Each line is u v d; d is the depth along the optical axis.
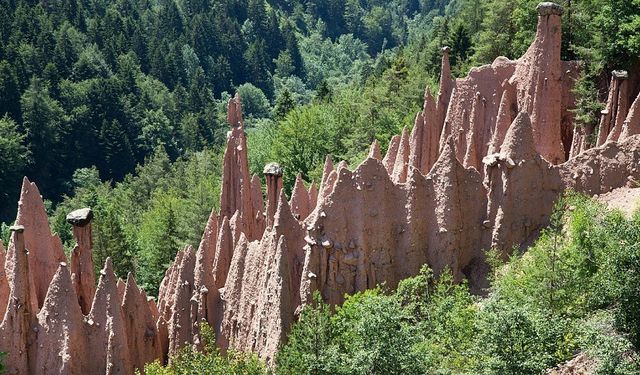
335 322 38.00
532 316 31.11
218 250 51.06
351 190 45.03
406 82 100.81
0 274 45.28
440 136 55.47
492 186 46.12
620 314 31.06
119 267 81.12
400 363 32.78
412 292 40.78
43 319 43.50
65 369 42.78
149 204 138.00
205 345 45.44
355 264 44.75
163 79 193.88
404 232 45.41
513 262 41.00
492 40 81.50
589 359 32.31
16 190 138.62
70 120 153.62
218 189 115.56
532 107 50.84
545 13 49.84
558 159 50.62
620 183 45.09
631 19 51.31
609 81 53.47
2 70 148.25
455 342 35.03
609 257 31.53
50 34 169.12
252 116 195.25
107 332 43.94
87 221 46.41
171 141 172.38
